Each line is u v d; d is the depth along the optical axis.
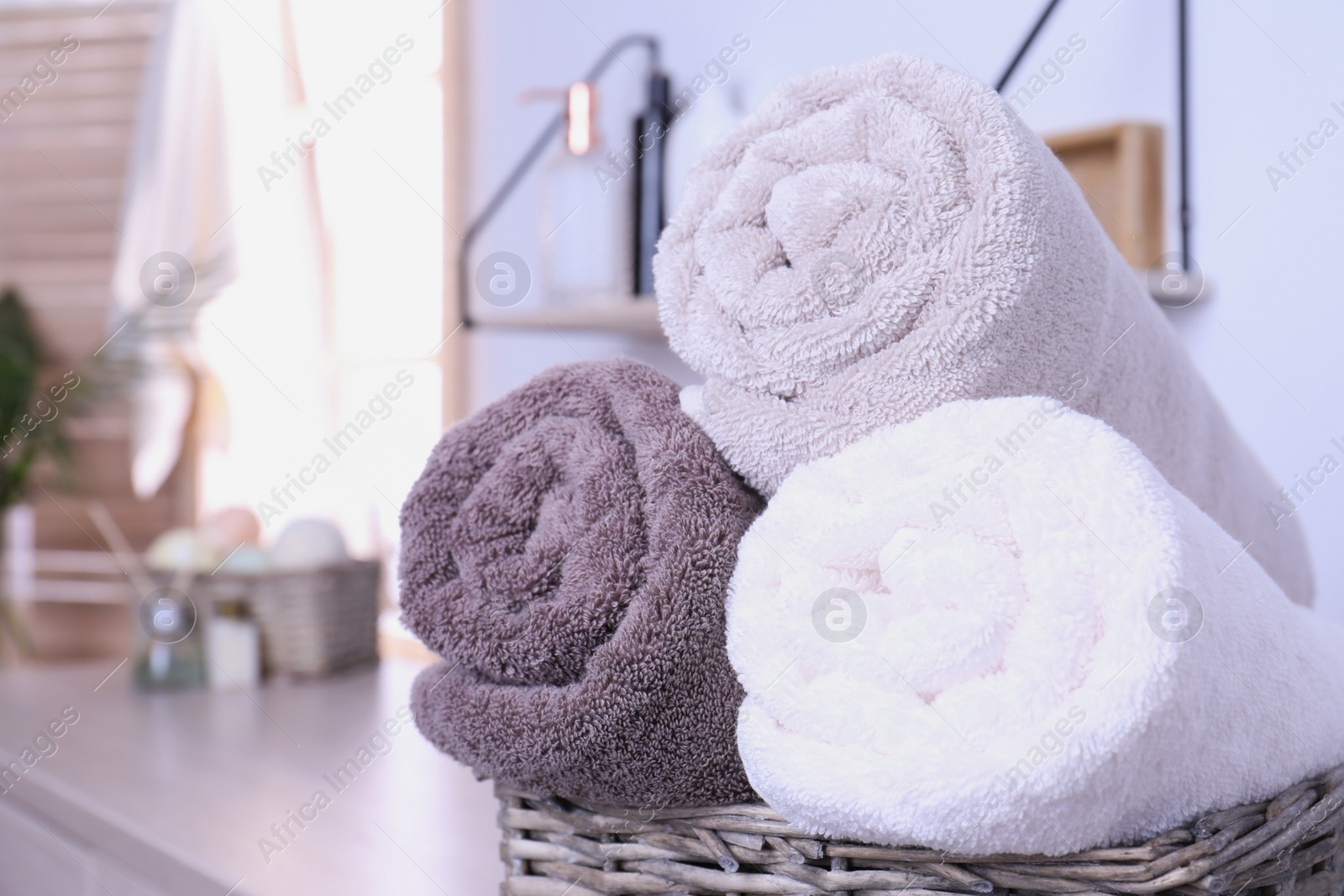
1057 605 0.30
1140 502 0.30
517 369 1.10
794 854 0.34
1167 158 0.69
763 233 0.38
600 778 0.36
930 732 0.31
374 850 0.54
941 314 0.34
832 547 0.34
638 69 0.99
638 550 0.37
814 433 0.36
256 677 0.97
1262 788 0.33
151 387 1.56
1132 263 0.68
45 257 1.78
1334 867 0.36
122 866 0.59
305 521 1.01
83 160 1.76
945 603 0.32
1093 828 0.29
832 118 0.37
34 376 1.73
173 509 1.68
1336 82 0.63
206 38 1.48
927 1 0.79
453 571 0.39
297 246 1.36
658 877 0.37
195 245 1.47
